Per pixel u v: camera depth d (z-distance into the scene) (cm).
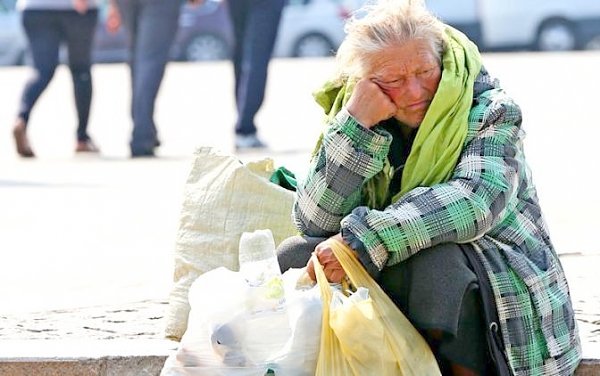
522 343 738
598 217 1457
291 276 755
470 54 765
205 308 726
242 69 2503
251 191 874
